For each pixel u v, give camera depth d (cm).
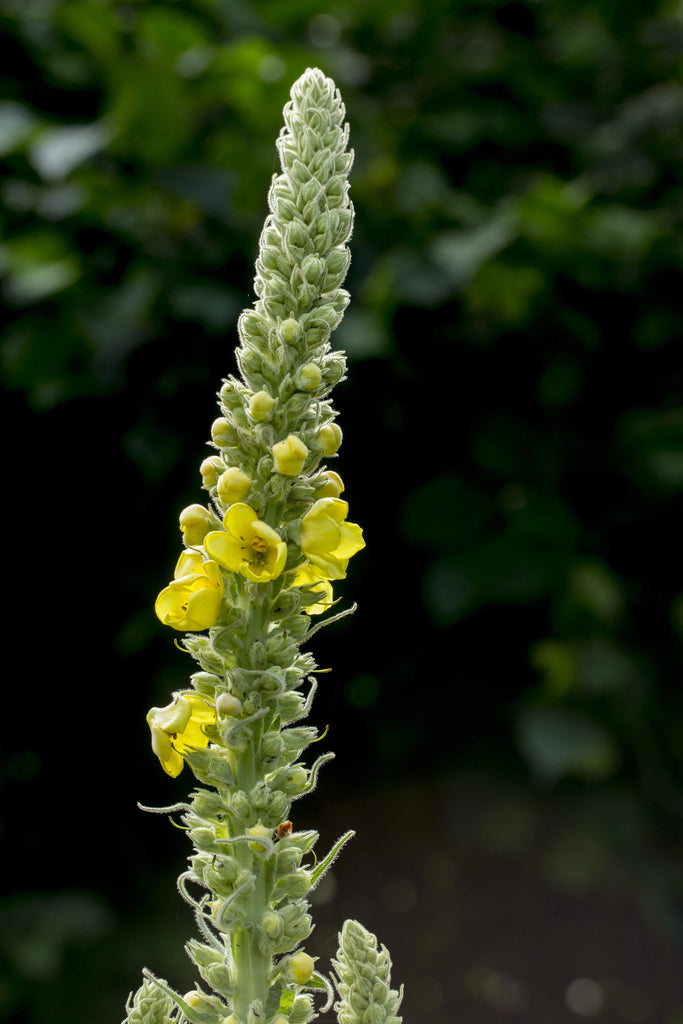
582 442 167
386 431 166
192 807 67
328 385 69
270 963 67
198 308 142
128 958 156
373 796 187
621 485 168
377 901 187
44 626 168
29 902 152
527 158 175
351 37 175
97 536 164
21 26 149
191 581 67
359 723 182
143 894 167
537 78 171
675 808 163
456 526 160
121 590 166
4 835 166
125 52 148
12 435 156
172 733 67
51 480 160
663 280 161
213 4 153
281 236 69
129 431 150
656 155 169
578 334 160
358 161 151
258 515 68
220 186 144
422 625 177
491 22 181
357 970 70
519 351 165
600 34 178
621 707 155
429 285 149
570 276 156
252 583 67
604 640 155
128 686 171
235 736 67
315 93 69
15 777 168
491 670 178
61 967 151
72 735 171
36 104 153
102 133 139
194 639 69
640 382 169
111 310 142
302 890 67
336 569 67
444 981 185
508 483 163
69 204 143
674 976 188
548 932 189
